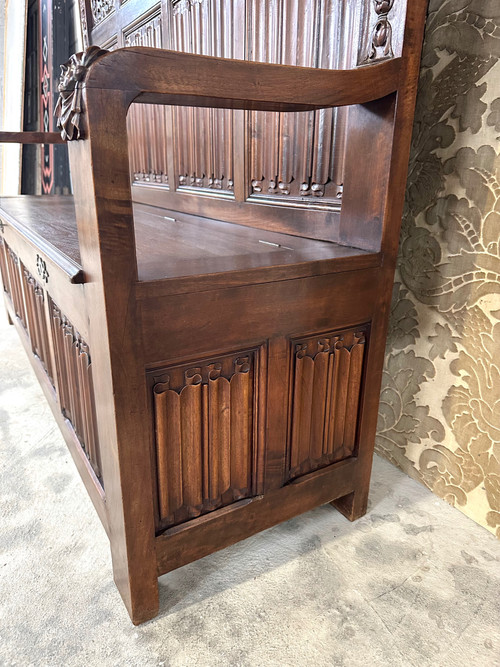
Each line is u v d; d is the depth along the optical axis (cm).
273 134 126
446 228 114
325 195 114
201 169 162
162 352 81
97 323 78
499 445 112
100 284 72
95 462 109
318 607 97
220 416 93
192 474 93
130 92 65
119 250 71
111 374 76
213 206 158
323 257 94
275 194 130
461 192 109
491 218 104
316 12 105
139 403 81
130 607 92
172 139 175
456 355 118
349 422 113
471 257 110
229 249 104
